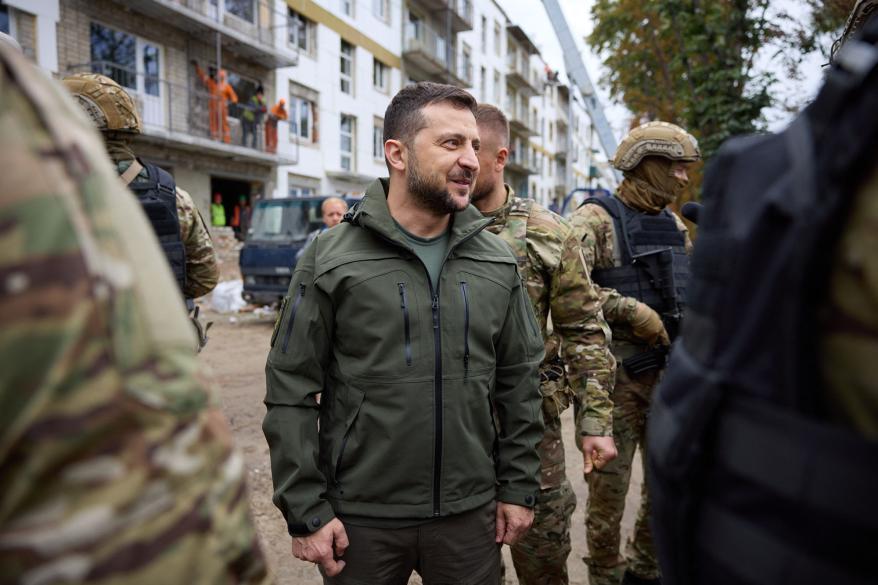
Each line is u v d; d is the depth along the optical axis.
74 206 0.52
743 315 0.66
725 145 0.78
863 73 0.58
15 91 0.55
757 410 0.62
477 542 1.58
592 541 2.38
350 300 1.50
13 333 0.48
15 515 0.49
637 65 9.39
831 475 0.56
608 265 2.49
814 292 0.58
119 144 2.13
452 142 1.54
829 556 0.56
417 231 1.60
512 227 1.99
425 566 1.56
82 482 0.49
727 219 0.71
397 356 1.49
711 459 0.68
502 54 32.84
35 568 0.48
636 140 2.49
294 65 16.61
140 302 0.54
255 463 3.67
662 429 0.76
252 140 15.97
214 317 9.62
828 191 0.58
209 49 15.14
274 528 2.95
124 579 0.49
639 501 3.31
